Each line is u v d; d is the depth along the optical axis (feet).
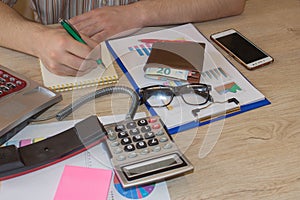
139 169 2.18
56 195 2.14
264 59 3.04
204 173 2.25
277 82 2.88
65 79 2.88
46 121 2.55
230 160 2.32
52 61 2.93
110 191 2.16
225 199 2.13
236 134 2.48
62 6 4.12
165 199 2.13
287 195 2.16
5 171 2.19
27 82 2.68
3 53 3.14
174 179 2.22
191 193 2.15
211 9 3.52
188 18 3.55
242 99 2.70
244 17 3.60
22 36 3.12
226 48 3.15
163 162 2.22
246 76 2.92
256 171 2.27
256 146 2.41
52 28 3.30
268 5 3.76
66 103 2.68
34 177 2.23
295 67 3.03
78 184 2.19
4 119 2.42
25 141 2.41
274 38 3.33
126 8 3.56
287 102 2.72
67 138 2.36
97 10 3.54
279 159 2.34
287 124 2.56
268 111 2.64
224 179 2.23
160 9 3.54
